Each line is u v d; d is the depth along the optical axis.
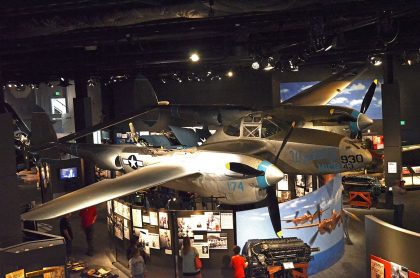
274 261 10.77
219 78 24.61
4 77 21.58
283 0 7.33
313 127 15.54
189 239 11.59
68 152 17.78
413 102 23.72
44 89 37.28
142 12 8.09
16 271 9.54
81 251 15.09
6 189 10.39
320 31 9.62
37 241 10.15
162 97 29.02
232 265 10.85
